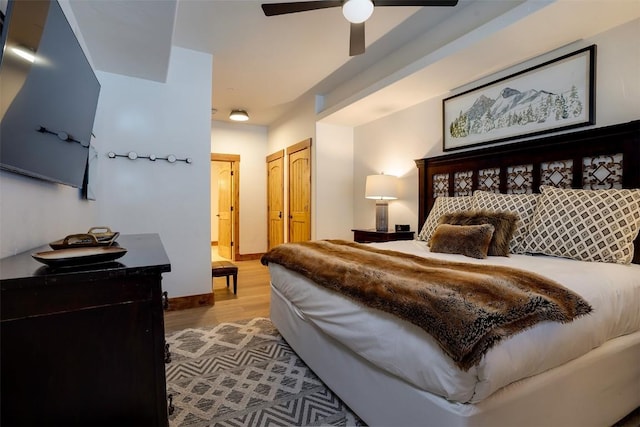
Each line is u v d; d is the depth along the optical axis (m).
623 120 2.07
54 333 0.83
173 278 3.19
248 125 6.29
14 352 0.79
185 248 3.24
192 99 3.26
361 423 1.51
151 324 0.94
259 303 3.41
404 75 2.98
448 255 2.17
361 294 1.35
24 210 1.31
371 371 1.38
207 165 3.34
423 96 3.52
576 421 1.28
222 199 6.71
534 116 2.56
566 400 1.24
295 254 2.17
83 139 1.83
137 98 3.01
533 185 2.54
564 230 1.97
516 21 2.06
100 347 0.88
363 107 3.91
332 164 4.78
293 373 1.97
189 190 3.25
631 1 1.84
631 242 1.76
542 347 1.09
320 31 2.91
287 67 3.67
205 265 3.34
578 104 2.29
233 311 3.15
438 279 1.31
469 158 3.06
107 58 2.61
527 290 1.18
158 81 3.08
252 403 1.67
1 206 1.11
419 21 2.74
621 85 2.08
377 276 1.43
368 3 2.05
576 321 1.22
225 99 4.82
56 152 1.43
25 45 1.05
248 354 2.22
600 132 2.10
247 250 6.29
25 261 1.03
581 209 1.95
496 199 2.51
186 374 1.95
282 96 4.68
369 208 4.61
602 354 1.37
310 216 4.86
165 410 0.96
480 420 1.00
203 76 3.31
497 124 2.84
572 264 1.72
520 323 1.04
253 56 3.39
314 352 1.88
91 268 0.90
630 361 1.49
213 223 8.41
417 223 3.74
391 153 4.16
